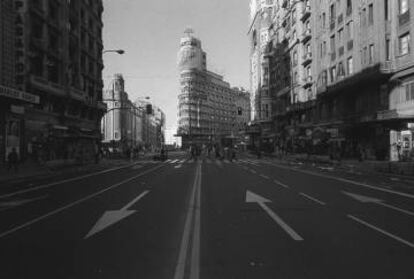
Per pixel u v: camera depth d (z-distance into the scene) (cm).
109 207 1537
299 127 7662
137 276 725
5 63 4194
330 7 6122
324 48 6419
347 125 5181
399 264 785
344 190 2028
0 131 4053
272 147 10131
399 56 4234
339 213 1366
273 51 10619
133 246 942
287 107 8381
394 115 4062
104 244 965
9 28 4278
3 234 1098
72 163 5094
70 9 6112
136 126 15325
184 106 15012
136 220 1267
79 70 6512
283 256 845
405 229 1110
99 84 7838
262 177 2866
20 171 3616
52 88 5259
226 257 840
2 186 2512
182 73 15000
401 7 4238
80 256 862
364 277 708
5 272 757
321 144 6400
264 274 727
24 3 4550
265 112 11650
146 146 15150
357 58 5081
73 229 1146
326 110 6322
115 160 6656
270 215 1331
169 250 902
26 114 4628
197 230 1108
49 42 5441
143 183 2500
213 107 15938
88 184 2505
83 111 6819
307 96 7456
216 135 15262
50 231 1124
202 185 2330
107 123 13312
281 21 9525
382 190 2020
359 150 4488
